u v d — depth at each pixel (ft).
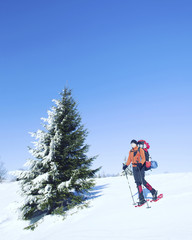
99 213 23.29
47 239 19.52
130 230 15.31
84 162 36.29
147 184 22.49
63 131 38.14
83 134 38.24
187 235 12.26
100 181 59.67
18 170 35.14
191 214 15.70
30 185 34.65
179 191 25.58
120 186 44.88
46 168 36.04
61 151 36.58
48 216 31.89
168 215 16.69
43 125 37.91
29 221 35.17
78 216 26.71
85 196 37.65
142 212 19.34
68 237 17.47
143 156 22.67
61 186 31.65
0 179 104.63
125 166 24.09
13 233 30.86
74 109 39.99
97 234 16.25
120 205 24.70
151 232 13.97
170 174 51.21
